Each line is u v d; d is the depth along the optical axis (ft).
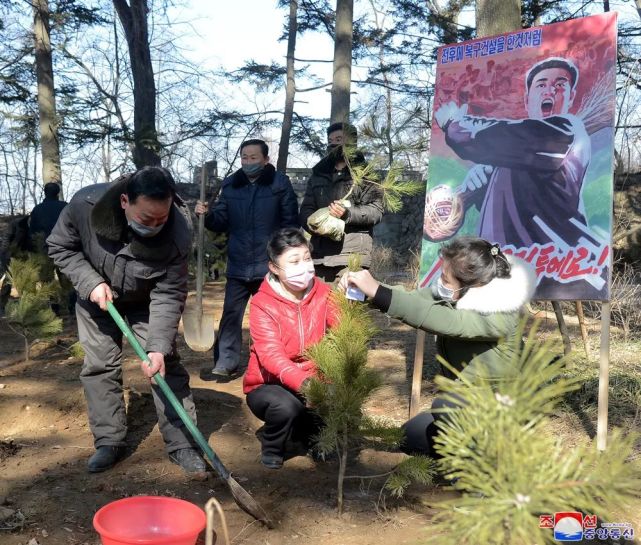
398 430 9.56
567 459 3.96
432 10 58.80
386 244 53.52
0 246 31.09
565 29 11.66
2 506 9.55
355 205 15.12
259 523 9.20
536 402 4.00
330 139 15.51
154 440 12.48
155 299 10.80
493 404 4.01
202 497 10.02
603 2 41.91
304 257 10.64
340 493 9.48
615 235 33.47
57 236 10.68
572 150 11.55
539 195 11.85
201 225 17.19
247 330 22.29
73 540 8.69
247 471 11.04
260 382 11.14
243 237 16.20
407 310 9.05
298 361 11.09
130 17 47.21
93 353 11.18
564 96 11.66
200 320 17.26
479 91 12.60
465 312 9.05
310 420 11.14
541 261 11.73
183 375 11.44
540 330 20.53
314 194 15.71
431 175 13.04
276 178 16.39
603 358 10.94
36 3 50.52
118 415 11.35
